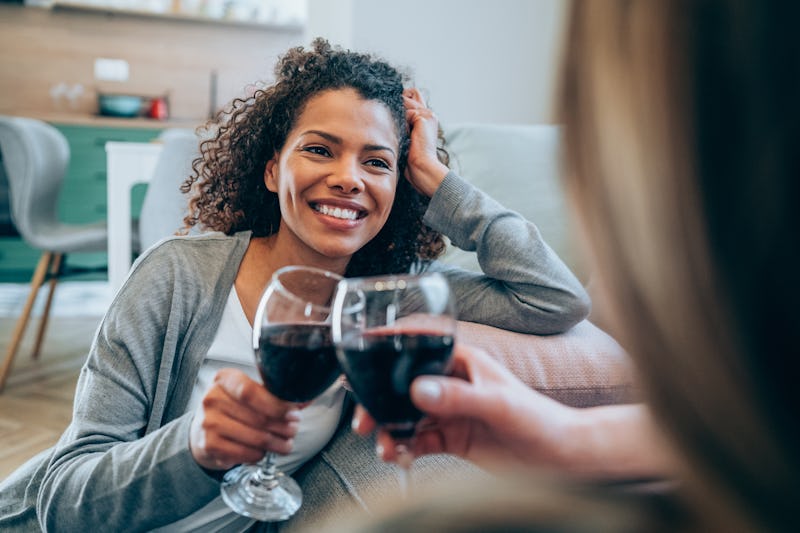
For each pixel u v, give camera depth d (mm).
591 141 232
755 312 196
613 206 223
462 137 2033
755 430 200
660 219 209
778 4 189
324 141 1084
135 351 1017
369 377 577
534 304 1251
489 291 1306
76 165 5230
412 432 602
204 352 1076
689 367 207
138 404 1018
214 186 1286
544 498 248
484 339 1201
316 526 990
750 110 193
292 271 802
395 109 1164
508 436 590
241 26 5957
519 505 244
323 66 1118
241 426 728
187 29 5855
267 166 1204
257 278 1141
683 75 205
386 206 1146
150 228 2613
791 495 199
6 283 5242
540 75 3137
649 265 212
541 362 1188
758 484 202
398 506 265
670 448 225
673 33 210
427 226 1379
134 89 5828
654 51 214
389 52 3012
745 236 194
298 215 1100
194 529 1057
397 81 1197
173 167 2588
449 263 1786
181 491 825
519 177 1881
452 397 568
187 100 5945
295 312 699
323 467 1120
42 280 3102
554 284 1250
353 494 998
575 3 247
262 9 6023
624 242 220
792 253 188
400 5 2990
